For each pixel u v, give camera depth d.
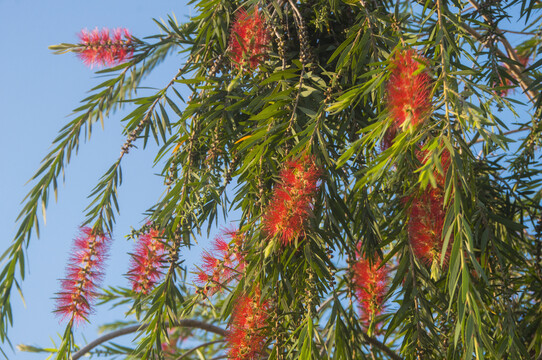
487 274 1.72
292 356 1.52
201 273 1.63
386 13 1.88
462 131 1.45
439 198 1.40
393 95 1.19
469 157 1.36
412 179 1.49
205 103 1.69
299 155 1.37
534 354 1.88
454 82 1.26
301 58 1.55
